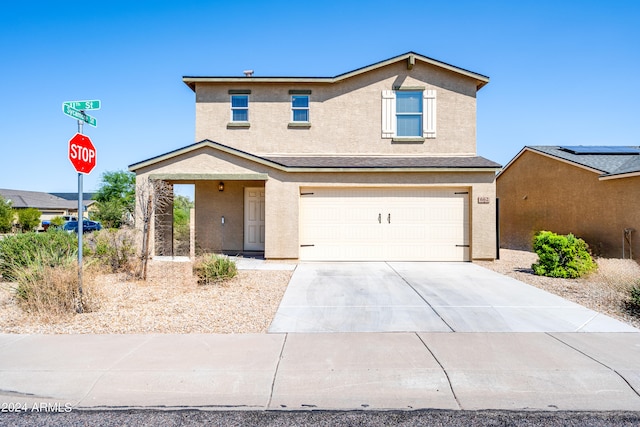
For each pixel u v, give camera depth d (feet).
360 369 16.02
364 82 51.01
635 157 52.80
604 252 48.70
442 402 13.88
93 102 23.27
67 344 18.57
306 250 44.75
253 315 23.57
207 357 17.12
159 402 13.83
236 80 50.62
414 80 50.90
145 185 39.17
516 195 68.69
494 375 15.53
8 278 32.81
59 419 12.85
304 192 44.86
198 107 51.34
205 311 24.27
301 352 17.74
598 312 24.58
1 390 14.47
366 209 45.01
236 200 52.21
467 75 50.52
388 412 13.32
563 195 56.34
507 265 42.88
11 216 128.36
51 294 23.41
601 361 16.76
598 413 13.28
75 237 39.70
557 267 35.99
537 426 12.55
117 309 24.40
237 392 14.42
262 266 41.22
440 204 45.03
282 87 51.31
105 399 13.99
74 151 23.12
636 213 44.19
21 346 18.31
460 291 30.17
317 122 50.98
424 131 50.55
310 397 14.16
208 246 51.90
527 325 21.80
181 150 43.14
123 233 37.88
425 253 44.91
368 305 25.98
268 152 50.93
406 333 20.39
